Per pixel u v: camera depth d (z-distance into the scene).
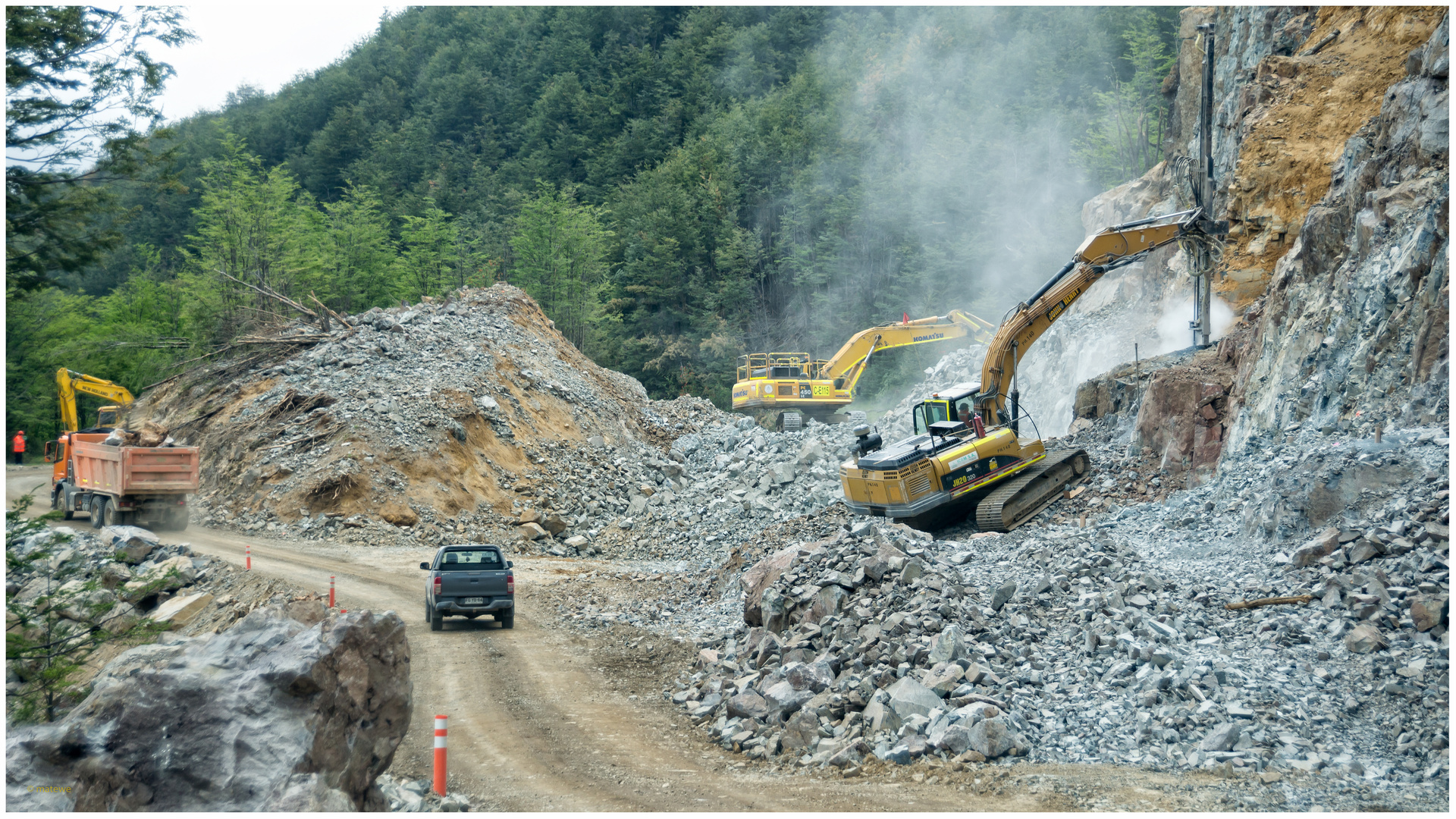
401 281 79.38
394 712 8.98
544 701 14.02
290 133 170.00
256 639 8.48
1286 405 20.73
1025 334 25.53
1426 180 20.02
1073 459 24.70
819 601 15.23
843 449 39.09
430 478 31.42
